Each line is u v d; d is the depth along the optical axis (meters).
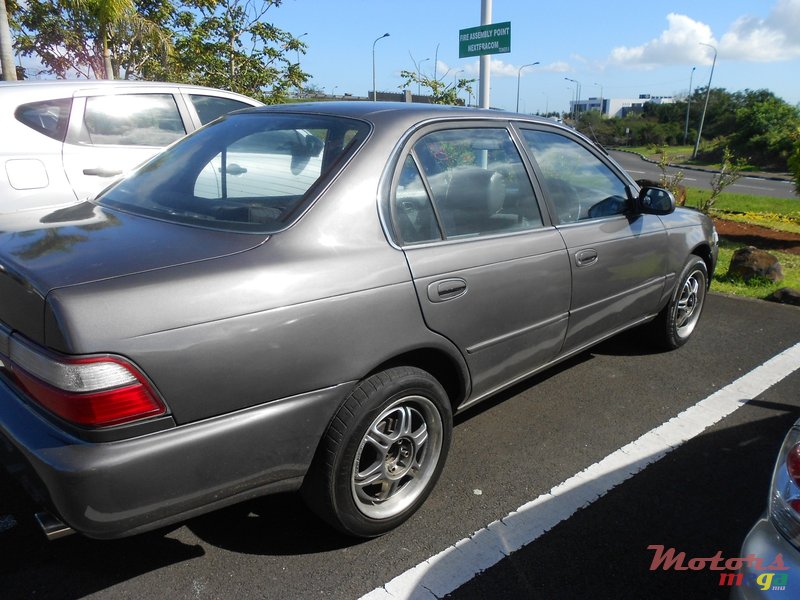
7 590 2.22
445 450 2.70
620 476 3.05
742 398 3.93
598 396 3.93
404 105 2.91
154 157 3.12
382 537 2.56
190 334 1.87
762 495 2.92
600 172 3.76
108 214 2.57
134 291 1.83
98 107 5.36
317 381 2.16
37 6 13.04
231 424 1.97
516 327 2.97
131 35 12.62
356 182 2.42
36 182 4.95
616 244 3.59
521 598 2.27
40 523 1.93
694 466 3.15
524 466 3.12
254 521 2.64
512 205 3.09
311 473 2.29
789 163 11.92
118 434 1.78
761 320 5.57
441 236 2.68
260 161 2.68
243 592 2.25
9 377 2.03
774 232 11.56
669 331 4.51
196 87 6.09
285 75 14.17
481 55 9.03
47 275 1.86
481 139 3.03
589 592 2.31
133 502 1.82
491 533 2.61
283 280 2.09
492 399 3.88
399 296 2.38
